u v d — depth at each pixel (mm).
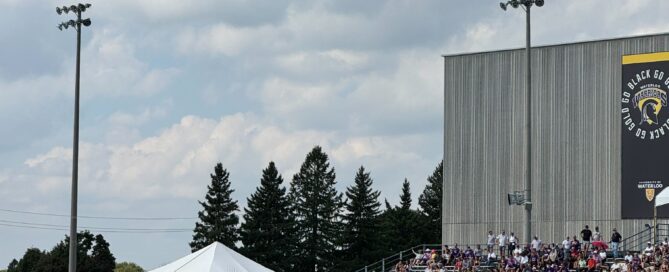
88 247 113062
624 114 64938
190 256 39281
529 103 53312
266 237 111938
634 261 53219
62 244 111750
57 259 108688
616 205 64625
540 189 67250
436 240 136250
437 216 138250
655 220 59062
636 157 64312
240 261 39562
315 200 119375
